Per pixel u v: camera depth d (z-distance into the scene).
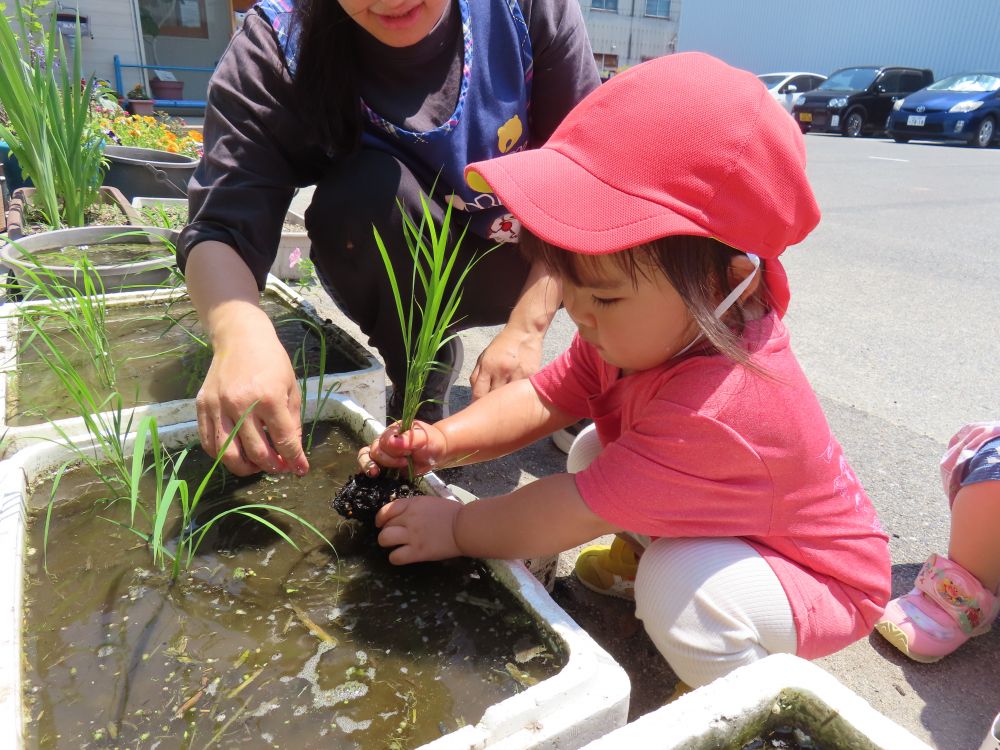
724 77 0.95
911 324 3.19
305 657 0.86
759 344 1.02
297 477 1.22
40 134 2.98
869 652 1.34
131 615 0.91
